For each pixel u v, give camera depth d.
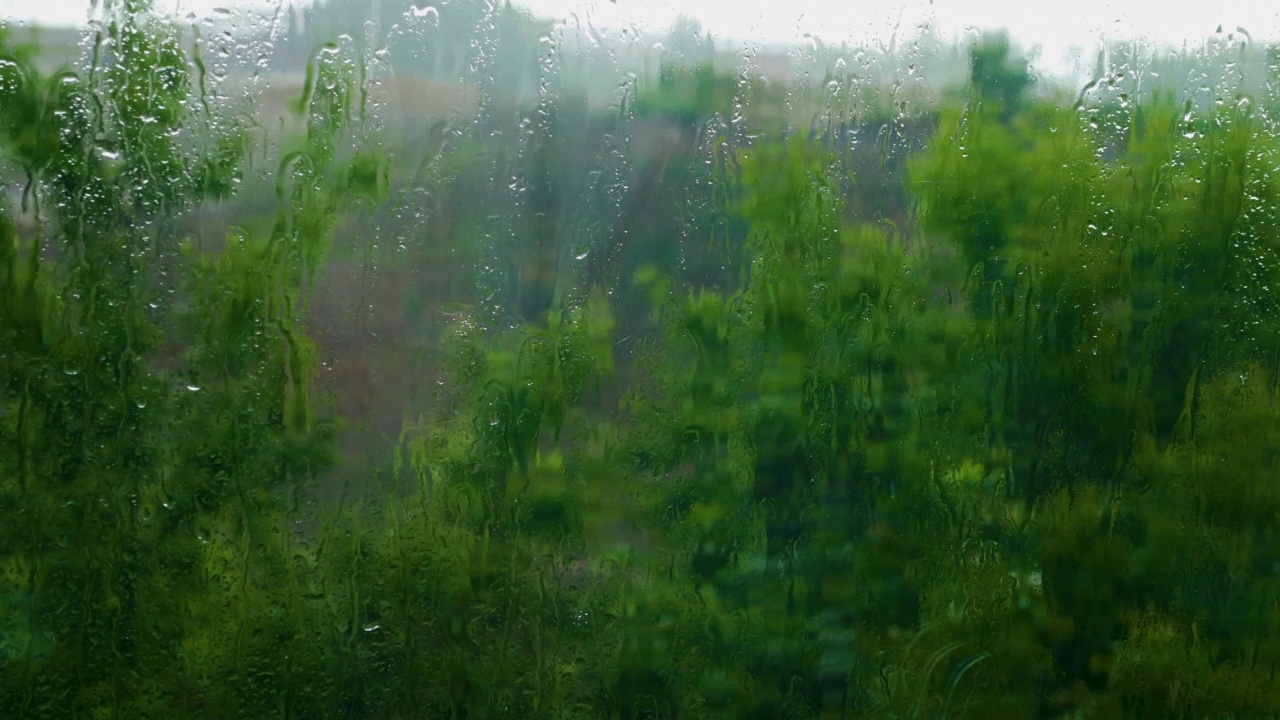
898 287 2.64
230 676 2.46
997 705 2.74
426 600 2.54
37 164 2.28
